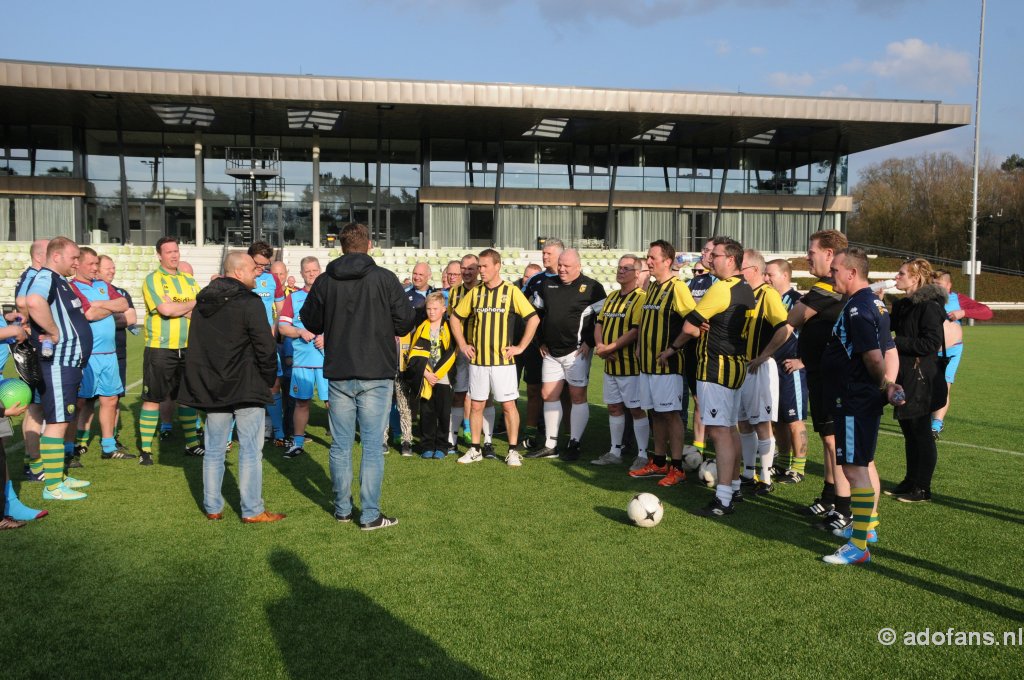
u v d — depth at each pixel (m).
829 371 4.17
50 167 27.73
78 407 6.73
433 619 3.25
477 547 4.20
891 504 5.21
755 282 5.43
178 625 3.17
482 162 29.81
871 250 40.97
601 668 2.86
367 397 4.46
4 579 3.67
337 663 2.87
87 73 22.38
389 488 5.53
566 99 24.69
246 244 28.28
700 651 3.00
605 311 6.45
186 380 4.48
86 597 3.46
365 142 29.67
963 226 51.12
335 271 4.49
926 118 26.58
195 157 27.92
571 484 5.69
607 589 3.61
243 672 2.79
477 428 6.46
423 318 6.55
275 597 3.47
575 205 30.36
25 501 5.07
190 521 4.64
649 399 5.84
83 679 2.74
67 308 5.09
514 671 2.82
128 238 27.34
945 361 5.34
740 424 5.54
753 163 31.52
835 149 30.39
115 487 5.47
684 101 25.22
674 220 31.14
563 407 7.74
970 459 6.65
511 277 27.34
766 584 3.70
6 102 24.09
